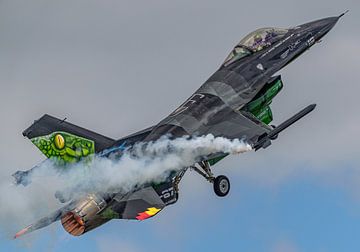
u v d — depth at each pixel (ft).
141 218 249.55
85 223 265.54
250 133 282.77
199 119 291.58
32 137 287.28
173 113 296.30
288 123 273.54
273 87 318.24
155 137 282.15
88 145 282.15
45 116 294.66
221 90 307.17
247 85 312.29
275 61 324.39
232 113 297.74
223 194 292.40
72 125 289.94
